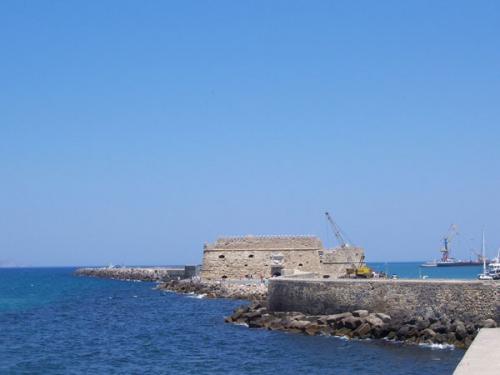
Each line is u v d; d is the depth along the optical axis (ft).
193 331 265.75
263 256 438.40
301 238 434.71
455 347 202.18
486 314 206.39
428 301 218.38
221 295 410.72
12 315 348.38
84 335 262.06
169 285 536.01
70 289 613.11
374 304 230.89
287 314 259.80
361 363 187.21
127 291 546.67
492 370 121.39
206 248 449.89
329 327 235.61
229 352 213.25
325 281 246.68
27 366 194.70
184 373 182.50
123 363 198.90
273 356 203.31
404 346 207.21
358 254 438.40
